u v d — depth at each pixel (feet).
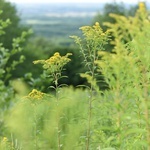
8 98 27.27
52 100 16.37
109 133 14.55
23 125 17.78
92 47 14.93
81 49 15.12
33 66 136.67
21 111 17.99
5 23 28.25
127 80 11.78
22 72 134.31
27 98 16.43
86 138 15.17
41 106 17.65
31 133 17.95
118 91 12.08
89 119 15.02
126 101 12.32
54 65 15.76
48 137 16.89
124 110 12.34
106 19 122.01
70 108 17.19
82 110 17.67
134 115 12.55
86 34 14.87
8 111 24.91
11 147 17.19
